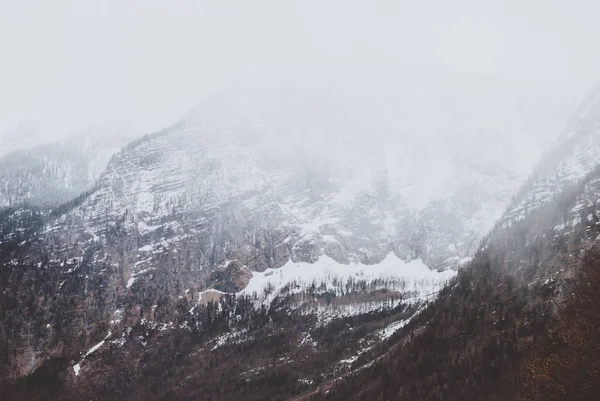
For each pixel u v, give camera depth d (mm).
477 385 166875
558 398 50969
